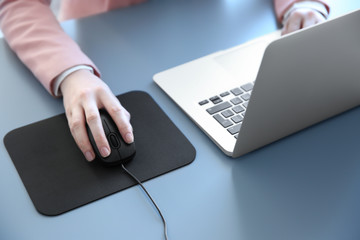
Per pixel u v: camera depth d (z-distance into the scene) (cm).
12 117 76
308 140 74
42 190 64
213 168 68
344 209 64
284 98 64
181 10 107
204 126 73
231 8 108
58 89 80
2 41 93
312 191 66
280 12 102
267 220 61
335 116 79
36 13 92
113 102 73
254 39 96
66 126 74
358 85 73
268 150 72
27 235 58
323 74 65
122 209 62
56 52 83
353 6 107
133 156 68
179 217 61
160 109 78
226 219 61
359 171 69
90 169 67
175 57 91
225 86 82
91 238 58
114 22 101
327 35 59
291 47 57
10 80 83
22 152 69
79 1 120
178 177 67
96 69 83
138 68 88
